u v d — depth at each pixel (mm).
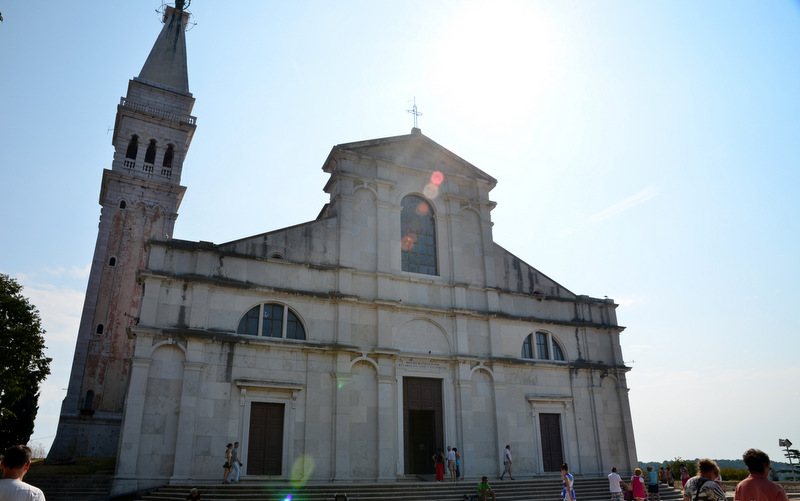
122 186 54062
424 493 27750
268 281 31859
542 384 37188
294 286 32406
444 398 34156
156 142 57562
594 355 39750
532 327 38406
